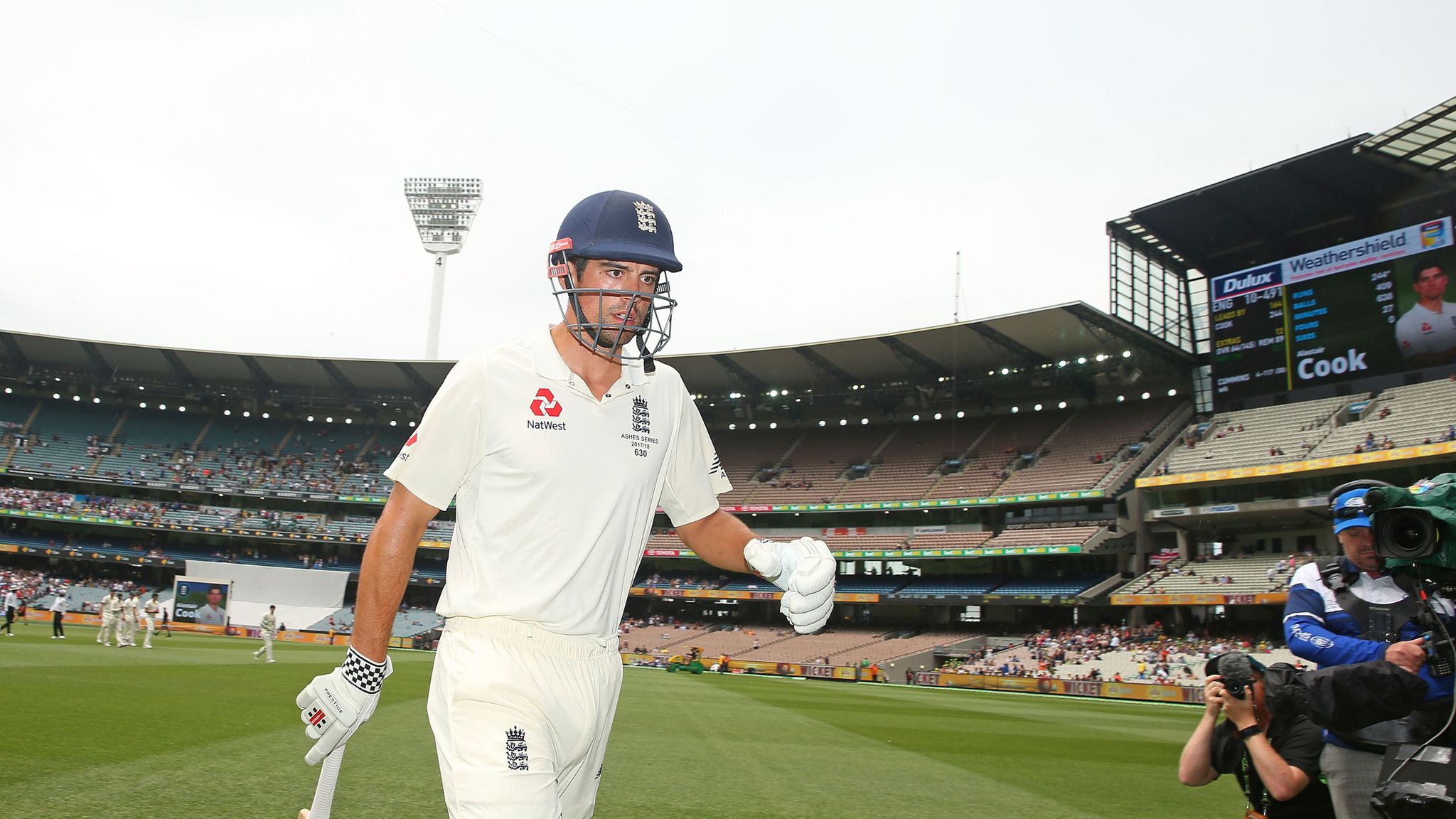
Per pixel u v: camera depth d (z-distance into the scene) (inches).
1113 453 1695.4
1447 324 1268.5
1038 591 1633.9
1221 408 1540.4
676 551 1972.2
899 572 1862.7
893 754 455.2
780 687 1179.9
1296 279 1428.4
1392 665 130.0
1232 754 149.1
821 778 351.6
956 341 1691.7
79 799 220.4
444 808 240.1
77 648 874.1
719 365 1898.4
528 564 88.0
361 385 2135.8
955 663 1605.6
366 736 379.2
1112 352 1660.9
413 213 2532.0
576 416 91.0
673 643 1918.1
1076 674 1450.5
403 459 88.4
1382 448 1284.4
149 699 465.1
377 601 87.3
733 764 378.3
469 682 84.4
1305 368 1411.2
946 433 2001.7
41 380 2124.8
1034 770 419.8
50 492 2073.1
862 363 1841.8
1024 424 1920.5
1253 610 1486.2
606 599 93.3
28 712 375.2
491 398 88.8
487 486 89.5
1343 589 150.5
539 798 79.7
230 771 272.5
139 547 2096.5
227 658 945.5
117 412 2249.0
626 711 622.2
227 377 2134.6
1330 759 143.5
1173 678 1332.4
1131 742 597.6
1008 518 1781.5
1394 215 1353.3
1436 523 127.8
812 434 2159.2
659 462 99.0
